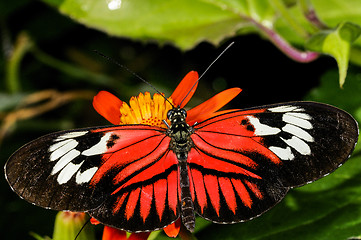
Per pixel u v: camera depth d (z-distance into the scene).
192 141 0.30
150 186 0.29
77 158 0.29
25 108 0.39
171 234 0.29
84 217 0.31
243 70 0.37
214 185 0.29
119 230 0.30
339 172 0.32
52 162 0.29
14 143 0.39
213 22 0.36
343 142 0.29
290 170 0.29
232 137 0.30
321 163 0.29
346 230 0.31
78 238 0.31
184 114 0.30
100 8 0.36
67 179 0.29
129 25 0.37
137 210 0.29
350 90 0.35
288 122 0.29
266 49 0.37
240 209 0.29
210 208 0.29
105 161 0.29
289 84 0.37
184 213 0.29
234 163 0.30
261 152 0.29
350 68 0.35
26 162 0.28
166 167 0.30
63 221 0.30
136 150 0.30
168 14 0.37
